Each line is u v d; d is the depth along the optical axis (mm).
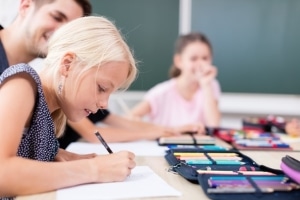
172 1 2266
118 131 1185
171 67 2170
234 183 592
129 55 698
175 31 2285
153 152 981
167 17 2275
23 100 605
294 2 2205
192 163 780
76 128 1138
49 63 701
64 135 1144
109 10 2252
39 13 1100
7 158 564
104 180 642
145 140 1187
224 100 2322
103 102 680
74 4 1121
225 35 2270
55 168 607
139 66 819
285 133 1375
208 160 808
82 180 623
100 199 556
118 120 1415
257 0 2229
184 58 1894
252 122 1506
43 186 581
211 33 2273
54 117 798
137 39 2287
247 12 2240
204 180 614
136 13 2266
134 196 573
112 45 667
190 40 1896
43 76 711
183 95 1946
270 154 991
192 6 2264
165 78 2316
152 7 2266
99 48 653
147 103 1931
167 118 1933
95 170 643
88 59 646
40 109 679
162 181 663
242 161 805
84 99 663
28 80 636
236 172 676
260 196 551
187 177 666
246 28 2254
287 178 621
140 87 2316
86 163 652
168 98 1931
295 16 2215
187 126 1294
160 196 576
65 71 667
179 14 2273
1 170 553
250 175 646
